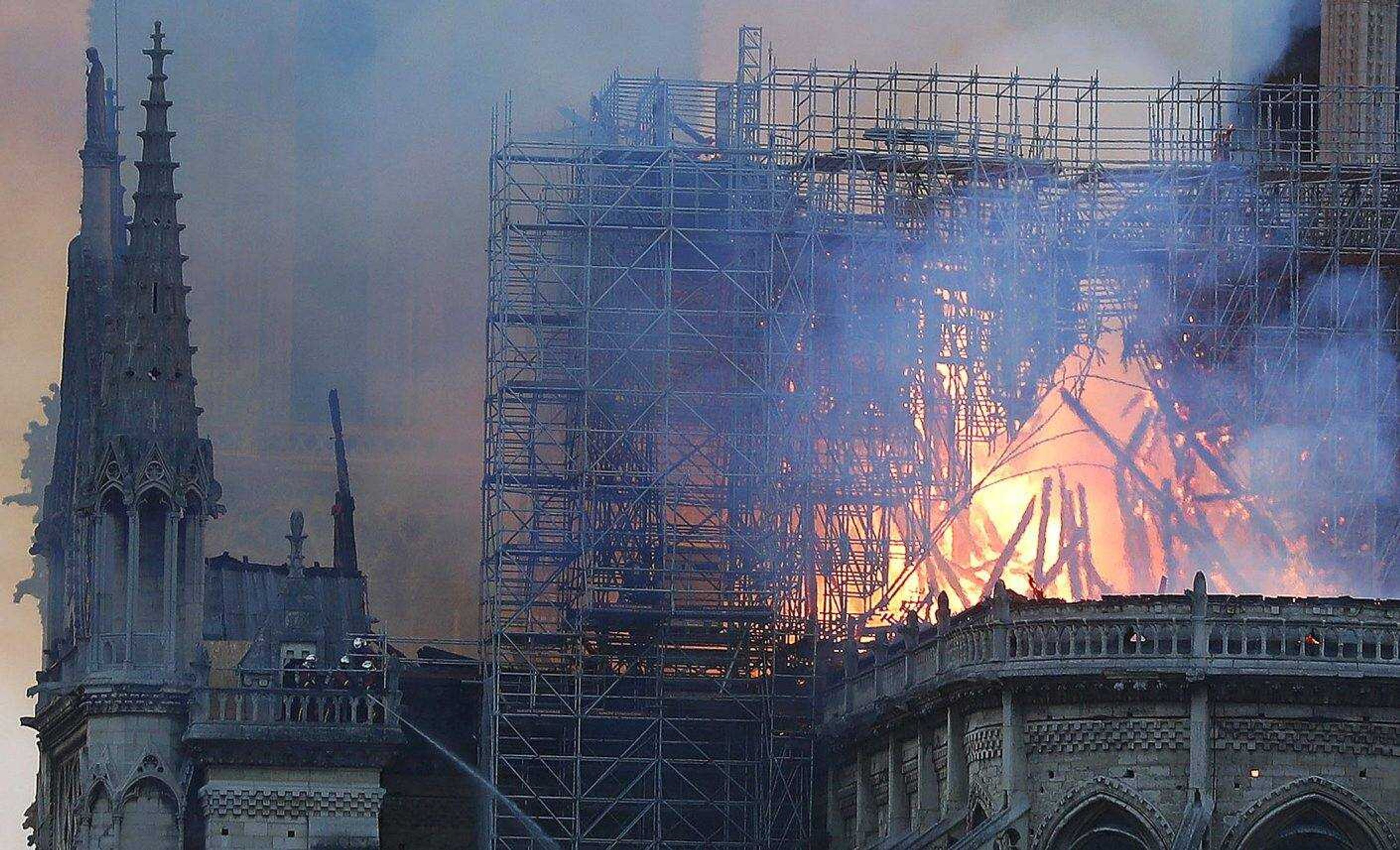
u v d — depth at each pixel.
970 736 171.12
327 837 193.25
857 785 193.12
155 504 198.50
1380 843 160.62
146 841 194.25
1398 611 161.50
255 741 192.62
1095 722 163.50
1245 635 161.25
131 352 199.62
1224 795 161.50
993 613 166.88
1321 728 161.50
